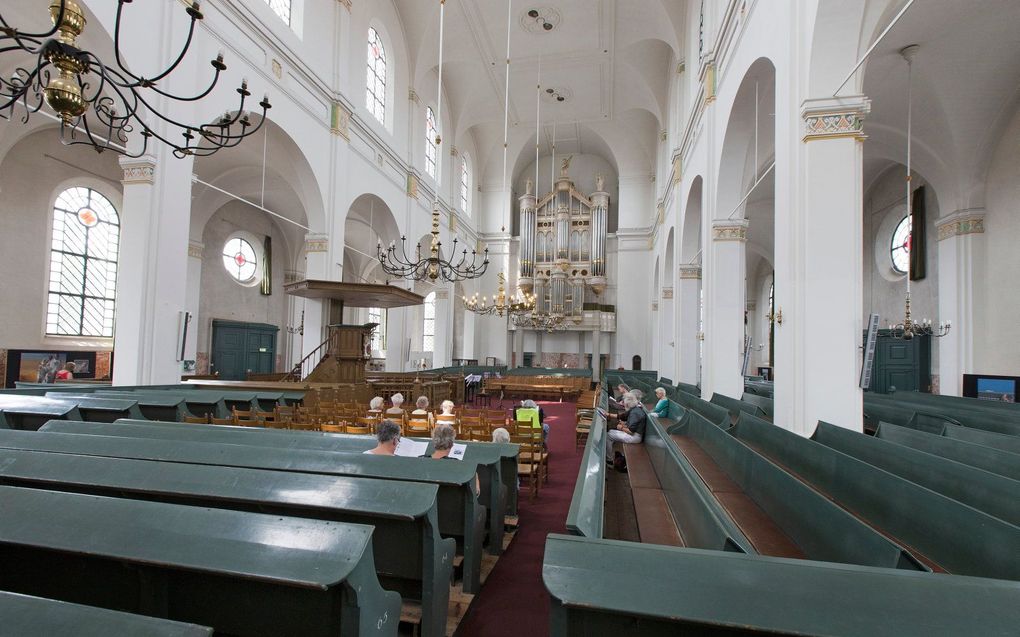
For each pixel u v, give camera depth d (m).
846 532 2.20
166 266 7.93
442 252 19.66
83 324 11.96
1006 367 9.70
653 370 22.55
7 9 7.32
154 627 1.22
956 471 3.14
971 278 10.22
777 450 4.77
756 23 7.26
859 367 5.32
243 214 17.30
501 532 4.17
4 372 10.30
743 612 1.26
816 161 5.50
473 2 14.97
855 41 5.40
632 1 14.65
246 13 9.52
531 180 27.67
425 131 18.19
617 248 25.48
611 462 6.67
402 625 2.79
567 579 1.41
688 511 2.83
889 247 13.98
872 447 4.11
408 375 13.85
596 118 22.05
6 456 2.80
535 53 17.27
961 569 2.28
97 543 1.77
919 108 9.87
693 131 12.39
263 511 2.59
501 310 16.88
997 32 8.02
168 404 6.45
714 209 9.68
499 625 3.06
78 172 11.76
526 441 5.79
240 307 17.20
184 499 2.59
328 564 1.64
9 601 1.30
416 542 2.68
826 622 1.22
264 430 4.30
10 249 10.54
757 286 23.44
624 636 1.42
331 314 12.90
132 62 7.39
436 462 3.25
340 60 12.63
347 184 13.00
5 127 10.13
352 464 3.20
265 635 1.93
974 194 10.22
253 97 9.77
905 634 1.18
